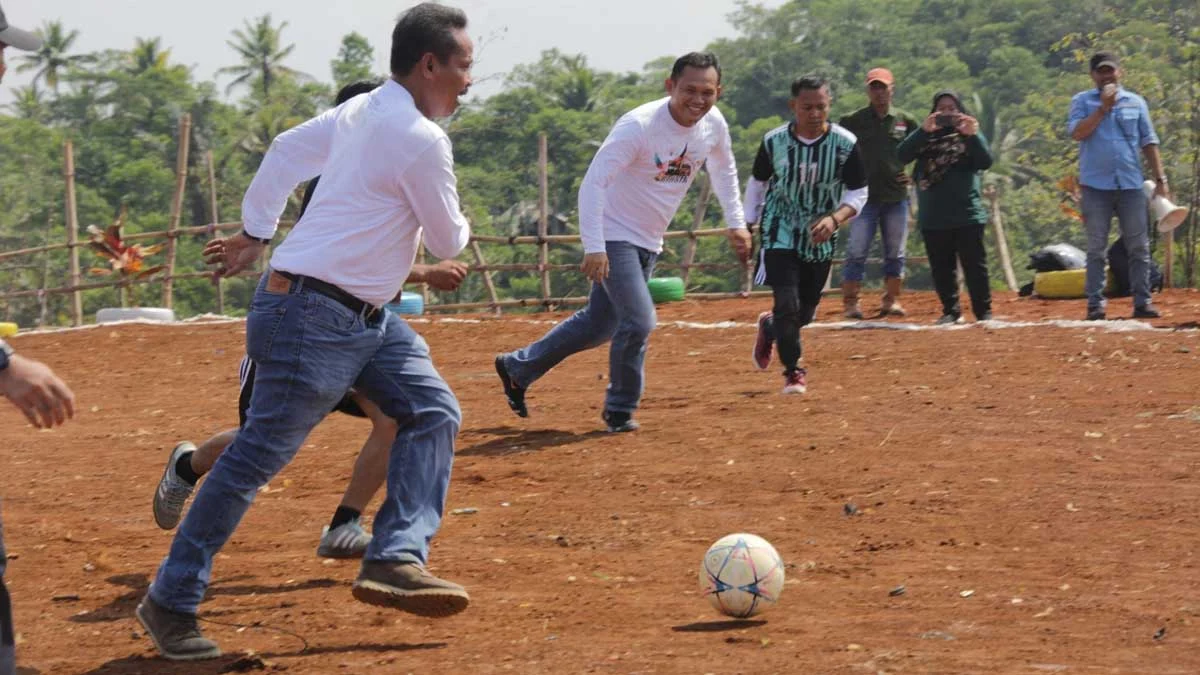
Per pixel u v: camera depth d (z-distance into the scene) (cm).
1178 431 917
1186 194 3281
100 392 1427
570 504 788
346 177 529
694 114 926
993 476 806
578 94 9706
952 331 1437
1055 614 551
